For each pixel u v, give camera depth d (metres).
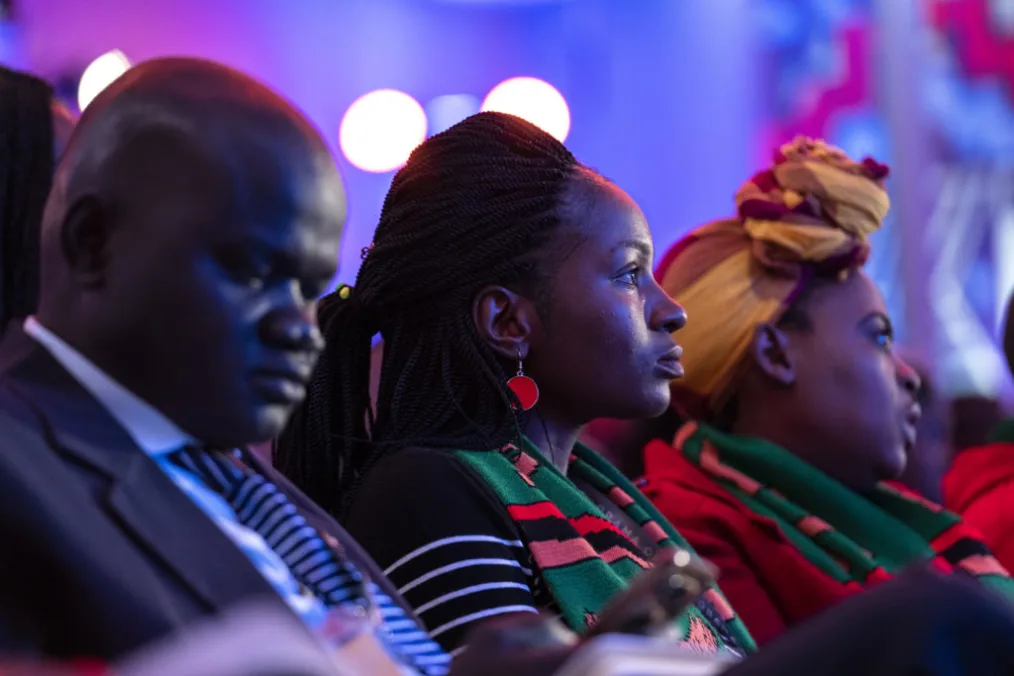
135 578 2.42
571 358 4.60
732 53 20.62
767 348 6.00
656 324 4.73
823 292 6.04
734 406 6.18
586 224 4.64
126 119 2.77
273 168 2.79
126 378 2.76
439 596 4.06
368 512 4.29
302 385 2.91
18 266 3.42
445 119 22.77
